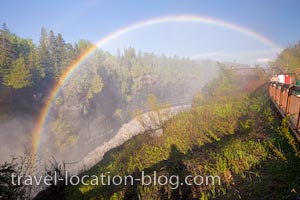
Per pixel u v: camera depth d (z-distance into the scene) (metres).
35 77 57.22
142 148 11.50
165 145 10.98
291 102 7.00
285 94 8.05
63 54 74.94
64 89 58.97
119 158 11.12
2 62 51.19
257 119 10.13
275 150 5.80
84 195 6.78
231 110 13.84
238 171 5.52
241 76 26.91
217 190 5.00
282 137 6.35
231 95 19.98
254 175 5.09
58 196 6.75
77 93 57.94
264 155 5.84
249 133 8.29
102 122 58.69
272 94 12.26
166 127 14.19
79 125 52.03
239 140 7.72
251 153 6.23
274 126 7.80
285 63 29.67
